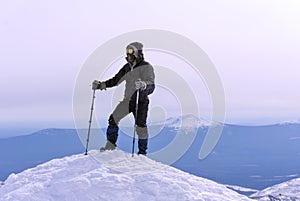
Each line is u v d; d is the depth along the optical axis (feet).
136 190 32.81
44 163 36.35
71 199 32.32
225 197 33.96
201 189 34.19
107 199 32.24
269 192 593.01
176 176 34.63
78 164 35.17
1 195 34.22
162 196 32.60
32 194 32.71
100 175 33.71
